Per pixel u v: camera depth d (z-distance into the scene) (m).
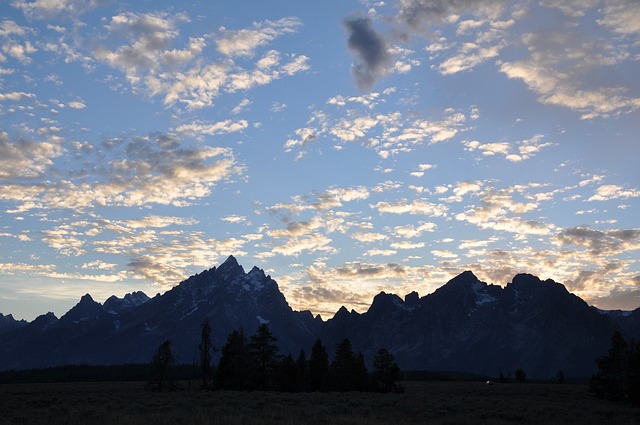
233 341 107.31
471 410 54.94
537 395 93.38
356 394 92.00
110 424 36.72
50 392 99.00
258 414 44.50
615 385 82.25
